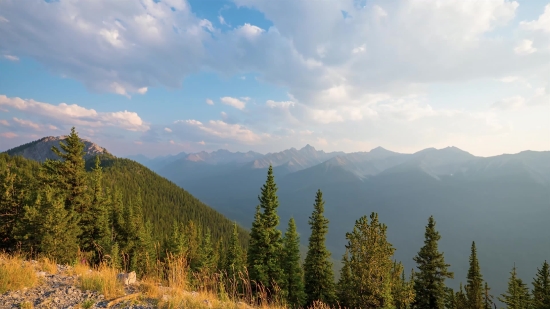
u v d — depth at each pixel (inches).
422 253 1368.1
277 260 1225.4
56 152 1243.8
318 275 1273.4
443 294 1306.6
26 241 956.6
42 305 243.0
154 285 328.2
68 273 361.7
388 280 804.6
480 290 1462.8
